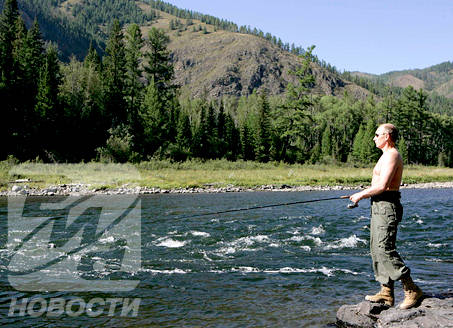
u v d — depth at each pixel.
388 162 4.40
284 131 68.62
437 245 9.06
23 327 4.50
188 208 17.36
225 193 28.12
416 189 34.47
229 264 7.39
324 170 52.16
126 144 41.81
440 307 4.36
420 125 93.31
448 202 20.03
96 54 80.88
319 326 4.45
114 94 55.38
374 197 4.64
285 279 6.38
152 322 4.63
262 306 5.14
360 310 4.56
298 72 67.56
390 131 4.54
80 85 56.06
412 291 4.54
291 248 8.84
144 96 62.97
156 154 48.25
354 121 99.50
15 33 60.91
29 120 41.69
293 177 38.72
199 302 5.30
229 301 5.34
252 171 45.38
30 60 54.97
